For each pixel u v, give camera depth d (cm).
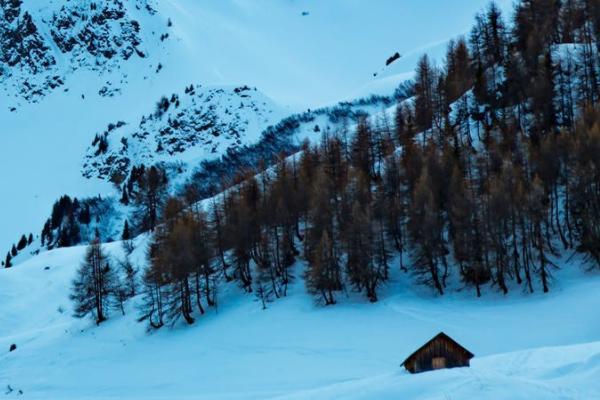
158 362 7500
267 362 6669
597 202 7788
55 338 9312
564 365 3925
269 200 9819
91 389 6906
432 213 8106
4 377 7881
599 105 9362
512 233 7888
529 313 6819
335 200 9588
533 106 10300
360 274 8138
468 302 7600
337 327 7338
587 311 6456
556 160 8469
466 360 4641
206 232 9631
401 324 7125
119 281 10369
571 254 7881
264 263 8900
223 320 8375
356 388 4200
